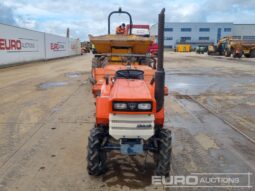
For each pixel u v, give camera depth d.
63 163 4.25
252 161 4.42
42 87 11.49
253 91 10.92
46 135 5.48
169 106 8.17
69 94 9.90
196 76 15.91
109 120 3.37
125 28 11.59
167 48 106.38
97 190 3.50
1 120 6.55
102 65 9.21
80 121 6.45
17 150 4.73
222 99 9.31
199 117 6.99
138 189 3.53
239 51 38.28
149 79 5.57
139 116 3.30
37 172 3.97
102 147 3.69
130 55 7.86
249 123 6.52
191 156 4.57
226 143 5.20
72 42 48.00
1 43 20.53
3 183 3.67
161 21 3.46
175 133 5.71
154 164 4.18
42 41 30.83
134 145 3.38
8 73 17.14
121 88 3.63
